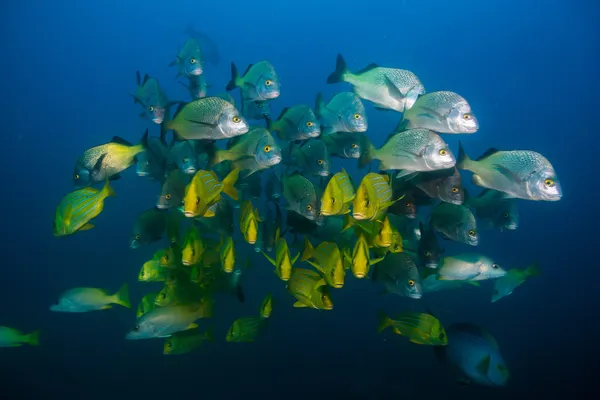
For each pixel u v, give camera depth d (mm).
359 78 2197
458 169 1869
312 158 2254
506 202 2387
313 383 2979
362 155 1957
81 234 5527
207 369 3088
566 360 3395
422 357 3227
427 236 1957
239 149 2109
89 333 3488
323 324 3611
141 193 6914
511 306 4293
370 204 1519
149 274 2006
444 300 4141
